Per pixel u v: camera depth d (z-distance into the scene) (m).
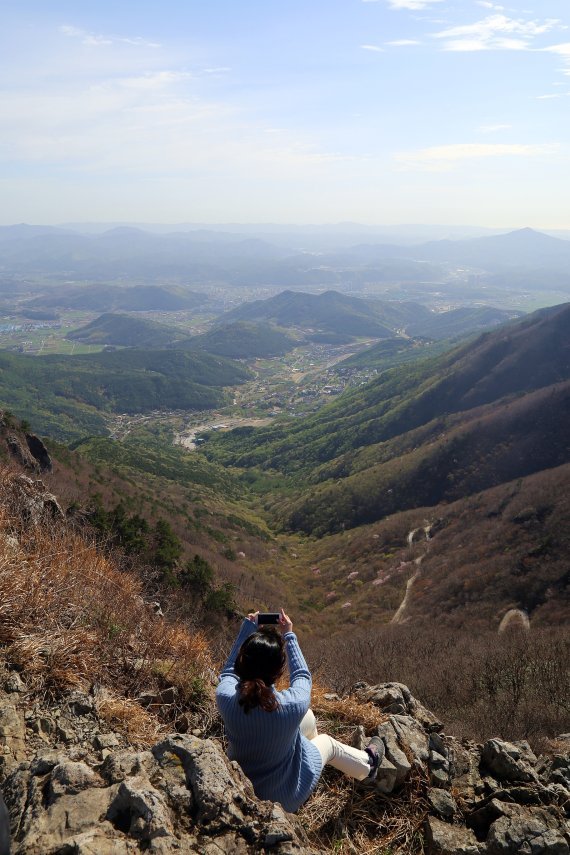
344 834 2.85
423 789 3.17
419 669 16.06
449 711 11.95
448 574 58.84
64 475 38.94
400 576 63.38
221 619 13.99
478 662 15.90
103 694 3.14
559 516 59.94
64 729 2.79
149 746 2.84
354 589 64.31
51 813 2.03
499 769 3.45
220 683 2.72
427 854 2.84
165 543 18.72
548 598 46.38
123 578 5.02
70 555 4.69
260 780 2.47
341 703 3.98
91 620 3.75
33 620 3.44
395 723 3.65
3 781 2.38
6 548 4.17
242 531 84.88
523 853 2.72
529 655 15.95
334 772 3.21
